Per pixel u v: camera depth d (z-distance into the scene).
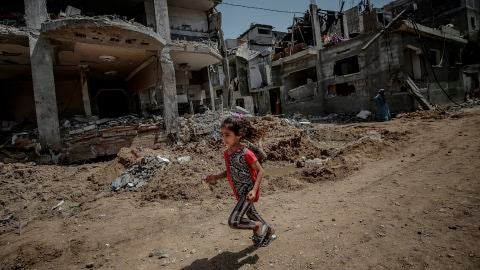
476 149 6.42
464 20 28.86
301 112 24.44
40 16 10.80
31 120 16.28
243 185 2.83
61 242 4.07
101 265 3.38
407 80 17.52
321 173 6.18
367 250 2.84
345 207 4.15
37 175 8.22
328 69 22.20
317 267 2.67
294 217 4.06
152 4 15.52
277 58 26.11
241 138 2.95
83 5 15.34
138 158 8.05
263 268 2.79
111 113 19.70
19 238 4.47
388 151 7.71
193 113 18.72
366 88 19.75
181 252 3.45
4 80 15.68
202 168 7.38
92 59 14.01
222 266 2.94
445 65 21.69
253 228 2.88
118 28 10.77
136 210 5.29
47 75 10.73
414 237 2.96
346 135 12.59
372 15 18.89
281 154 9.12
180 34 18.11
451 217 3.27
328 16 25.58
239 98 30.55
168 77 13.77
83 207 5.76
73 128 11.84
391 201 4.09
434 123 11.93
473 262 2.40
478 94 25.72
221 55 18.19
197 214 4.77
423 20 31.53
